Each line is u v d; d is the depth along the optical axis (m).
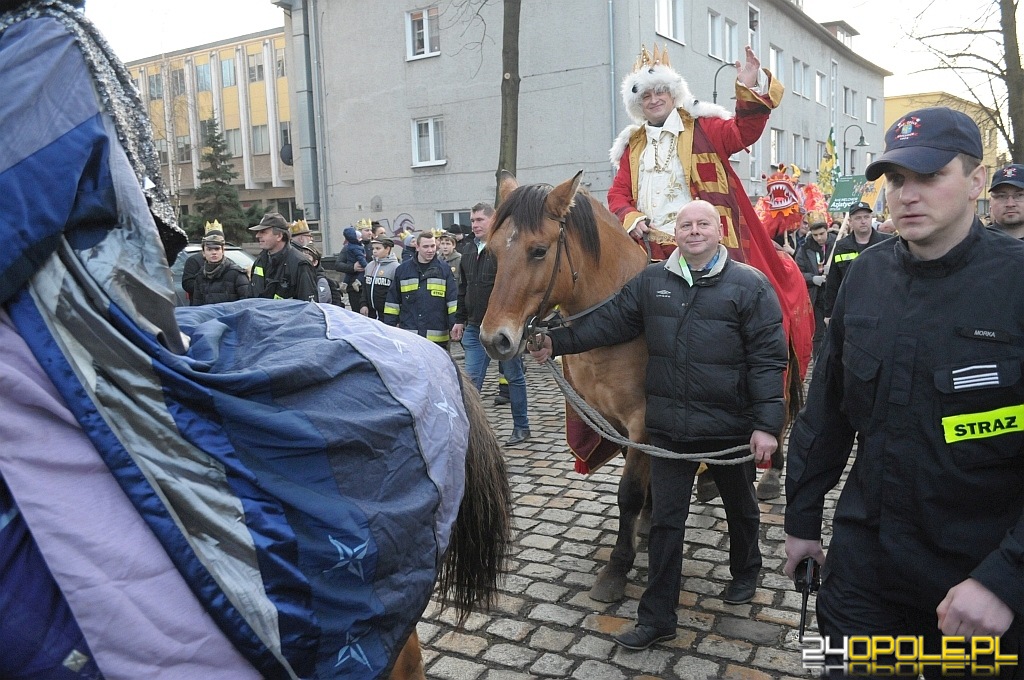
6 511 1.32
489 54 18.16
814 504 2.12
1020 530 1.59
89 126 1.43
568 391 3.36
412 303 7.36
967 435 1.72
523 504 4.93
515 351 3.10
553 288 3.21
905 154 1.72
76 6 1.56
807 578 2.10
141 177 1.61
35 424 1.36
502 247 3.16
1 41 1.42
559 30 16.91
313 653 1.53
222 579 1.43
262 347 1.77
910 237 1.76
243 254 12.16
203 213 29.67
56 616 1.32
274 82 35.84
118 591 1.34
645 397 3.28
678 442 3.11
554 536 4.39
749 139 3.91
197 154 36.62
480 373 7.29
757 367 3.05
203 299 7.91
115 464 1.39
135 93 1.62
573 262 3.24
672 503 3.14
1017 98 10.91
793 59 25.59
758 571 3.58
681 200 4.03
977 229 1.79
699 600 3.59
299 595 1.52
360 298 10.95
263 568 1.47
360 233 13.27
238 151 37.41
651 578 3.15
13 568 1.31
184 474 1.45
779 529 4.43
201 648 1.41
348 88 20.61
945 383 1.73
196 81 37.56
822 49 27.84
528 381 9.30
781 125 24.89
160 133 32.62
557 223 3.20
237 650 1.45
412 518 1.72
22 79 1.37
